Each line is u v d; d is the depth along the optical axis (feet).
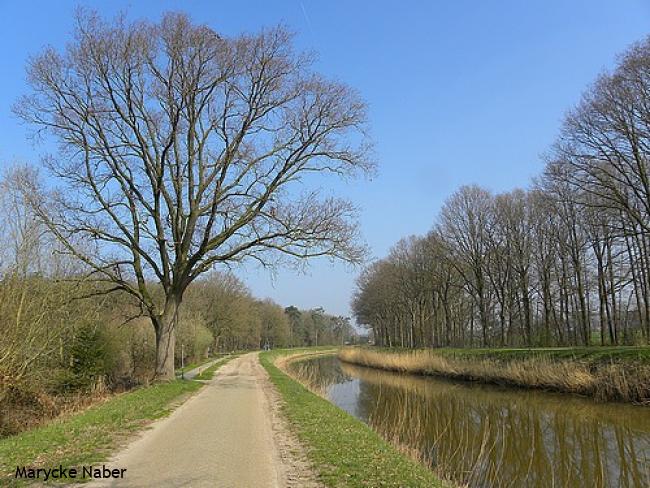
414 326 213.46
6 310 50.26
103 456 28.43
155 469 25.76
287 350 292.81
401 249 210.18
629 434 53.26
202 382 82.28
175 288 74.18
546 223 140.97
